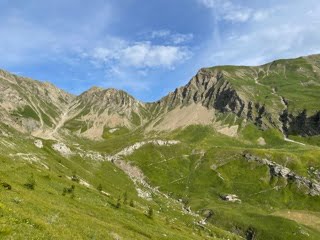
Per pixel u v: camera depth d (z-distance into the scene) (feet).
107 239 160.86
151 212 391.24
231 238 603.26
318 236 615.16
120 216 314.14
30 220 119.24
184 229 444.14
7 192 169.07
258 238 634.43
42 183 311.47
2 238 94.63
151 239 264.31
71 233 135.64
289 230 627.05
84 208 279.49
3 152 533.14
